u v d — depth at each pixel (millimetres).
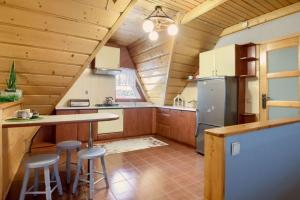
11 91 2551
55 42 2592
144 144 4379
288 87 3117
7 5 2025
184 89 5113
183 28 3604
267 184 1547
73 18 2357
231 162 1251
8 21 2168
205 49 4320
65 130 4141
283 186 1723
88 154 2123
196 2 3109
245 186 1354
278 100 3238
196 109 3941
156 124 5371
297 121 1824
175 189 2336
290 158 1778
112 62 4527
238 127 1390
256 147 1423
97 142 4473
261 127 1434
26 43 2475
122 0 2299
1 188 1768
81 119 2164
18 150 3057
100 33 2660
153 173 2807
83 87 4660
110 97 4996
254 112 3568
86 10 2311
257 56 3508
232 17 3484
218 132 1234
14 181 2539
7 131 2254
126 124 4934
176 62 4289
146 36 4207
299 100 2977
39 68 2914
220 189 1203
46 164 1872
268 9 3207
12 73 2586
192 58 4406
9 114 2371
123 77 5438
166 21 3230
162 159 3418
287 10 3086
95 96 4844
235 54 3488
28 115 2129
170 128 4801
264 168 1507
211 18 3488
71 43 2682
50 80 3219
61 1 2141
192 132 4141
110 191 2268
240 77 3627
